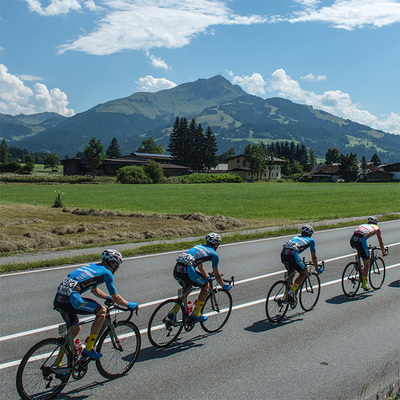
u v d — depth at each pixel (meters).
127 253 14.80
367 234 9.80
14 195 52.06
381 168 168.50
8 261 13.41
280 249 16.25
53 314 8.11
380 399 5.18
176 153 145.50
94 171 107.00
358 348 6.79
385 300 9.52
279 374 5.85
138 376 5.74
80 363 5.41
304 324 7.91
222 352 6.57
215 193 60.16
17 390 4.93
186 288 7.01
